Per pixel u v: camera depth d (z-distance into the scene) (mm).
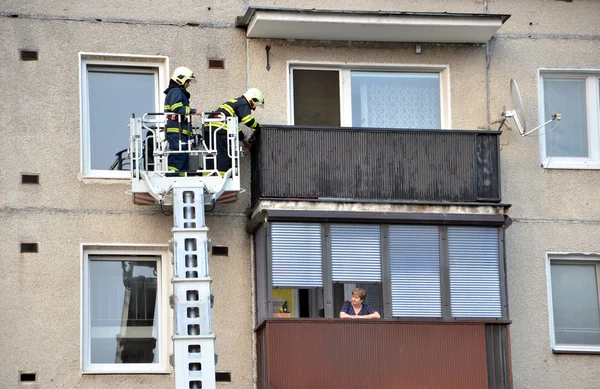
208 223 28734
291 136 28438
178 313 24406
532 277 29641
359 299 27688
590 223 30016
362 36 29766
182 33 29375
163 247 28547
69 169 28375
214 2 29656
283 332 27375
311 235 28047
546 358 29281
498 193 28844
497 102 30328
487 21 29484
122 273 28562
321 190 28344
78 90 28703
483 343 28016
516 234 29750
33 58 28672
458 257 28422
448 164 28828
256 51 29594
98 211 28328
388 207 28359
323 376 27328
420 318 27984
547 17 30859
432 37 29953
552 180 30109
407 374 27625
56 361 27547
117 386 27688
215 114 28656
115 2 29203
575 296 30016
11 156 28234
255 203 28422
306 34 29578
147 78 29438
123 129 29109
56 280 27875
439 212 28516
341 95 30031
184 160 27797
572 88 30875
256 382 28188
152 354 28297
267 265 27734
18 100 28469
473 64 30391
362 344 27562
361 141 28656
